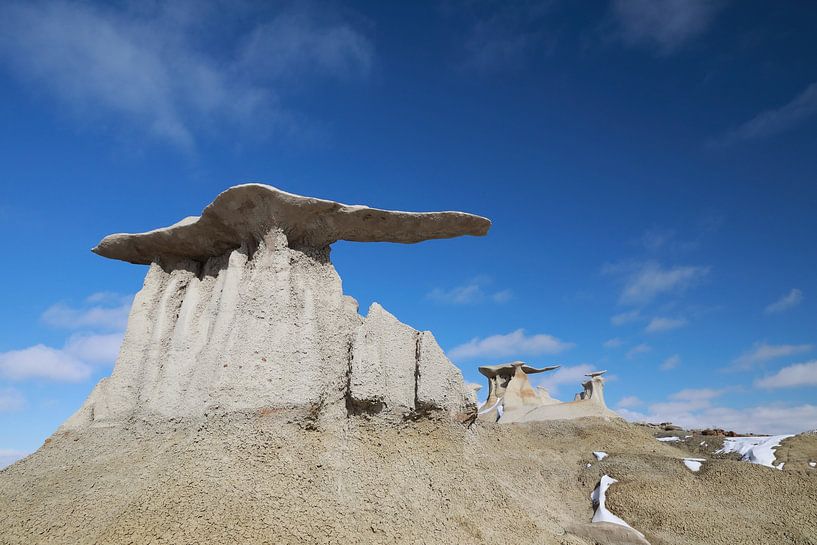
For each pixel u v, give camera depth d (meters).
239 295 19.27
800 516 22.84
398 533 15.69
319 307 20.20
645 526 22.16
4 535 13.23
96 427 19.02
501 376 48.69
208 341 18.92
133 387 19.77
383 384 19.61
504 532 17.97
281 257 19.59
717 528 21.80
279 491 15.32
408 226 21.03
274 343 18.33
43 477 16.59
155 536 12.88
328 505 15.57
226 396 17.23
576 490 26.16
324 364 19.20
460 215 20.97
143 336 20.69
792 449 29.59
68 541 12.81
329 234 20.84
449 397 21.31
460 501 18.58
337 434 18.39
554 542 18.48
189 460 15.93
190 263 22.14
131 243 22.00
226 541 13.02
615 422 36.03
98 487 15.17
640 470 27.19
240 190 18.84
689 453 34.31
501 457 26.33
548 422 35.94
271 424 17.09
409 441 19.66
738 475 26.16
